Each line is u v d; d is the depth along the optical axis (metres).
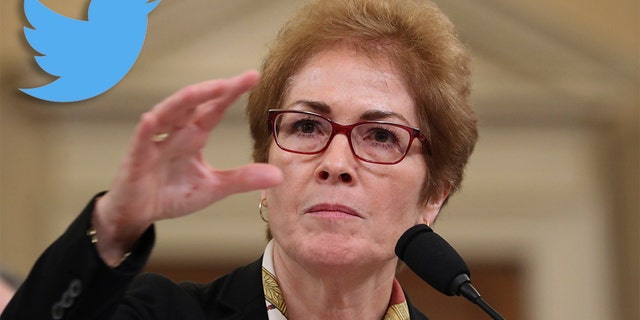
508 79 15.09
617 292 15.31
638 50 15.16
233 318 6.01
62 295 4.72
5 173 14.50
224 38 14.54
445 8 14.64
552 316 15.37
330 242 5.91
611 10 15.21
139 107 14.55
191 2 14.32
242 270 6.30
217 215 15.06
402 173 6.13
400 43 6.36
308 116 6.10
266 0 14.45
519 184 15.34
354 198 5.96
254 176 4.88
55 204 14.63
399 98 6.24
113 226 4.81
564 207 15.39
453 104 6.46
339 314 6.20
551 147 15.35
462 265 5.77
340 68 6.20
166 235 15.02
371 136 6.14
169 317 5.70
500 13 14.73
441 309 15.65
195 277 15.20
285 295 6.19
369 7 6.39
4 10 14.31
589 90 15.20
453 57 6.55
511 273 15.48
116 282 4.79
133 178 4.71
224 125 14.52
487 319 15.56
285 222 6.00
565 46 15.05
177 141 4.75
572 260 15.34
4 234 14.48
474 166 15.33
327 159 5.95
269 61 6.42
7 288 7.38
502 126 15.23
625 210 15.30
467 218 15.37
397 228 6.13
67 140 14.70
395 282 6.57
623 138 15.27
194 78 14.45
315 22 6.34
